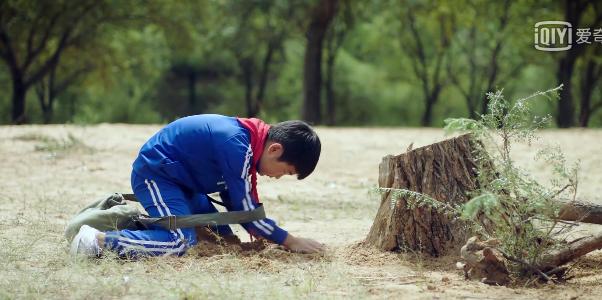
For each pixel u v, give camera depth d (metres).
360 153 13.83
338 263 5.16
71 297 4.23
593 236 4.84
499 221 4.93
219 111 48.38
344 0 35.09
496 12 33.66
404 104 48.66
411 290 4.42
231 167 5.25
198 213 5.68
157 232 5.23
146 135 14.81
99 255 5.09
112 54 34.47
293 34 33.66
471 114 39.59
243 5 29.80
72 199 8.43
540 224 5.20
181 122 5.48
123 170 10.95
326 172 11.79
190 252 5.24
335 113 47.97
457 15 35.34
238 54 37.31
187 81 48.53
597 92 43.59
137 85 46.91
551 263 4.88
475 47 39.78
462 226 5.43
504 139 5.14
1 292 4.25
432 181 5.48
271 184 10.45
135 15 30.12
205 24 32.44
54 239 6.02
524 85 45.84
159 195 5.37
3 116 41.50
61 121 44.06
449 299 4.23
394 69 44.62
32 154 11.95
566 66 28.80
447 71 40.47
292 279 4.65
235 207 5.33
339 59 47.00
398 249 5.49
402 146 14.82
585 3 28.77
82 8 28.75
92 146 12.92
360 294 4.26
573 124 37.94
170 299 4.16
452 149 5.54
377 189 5.35
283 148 5.34
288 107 48.16
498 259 4.76
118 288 4.38
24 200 8.03
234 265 4.94
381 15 39.09
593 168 11.95
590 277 5.02
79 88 42.19
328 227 7.17
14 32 28.62
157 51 43.50
